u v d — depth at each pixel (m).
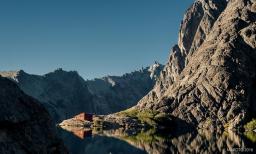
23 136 35.78
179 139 178.75
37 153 35.78
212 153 114.50
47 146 38.09
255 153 112.75
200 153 115.38
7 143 33.06
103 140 171.62
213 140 168.12
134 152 121.38
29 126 37.41
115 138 186.38
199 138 185.25
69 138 179.75
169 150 125.50
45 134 38.94
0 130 34.06
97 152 121.31
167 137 195.50
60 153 39.91
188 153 116.50
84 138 183.88
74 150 125.88
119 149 130.62
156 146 140.75
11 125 35.47
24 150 34.41
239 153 112.81
